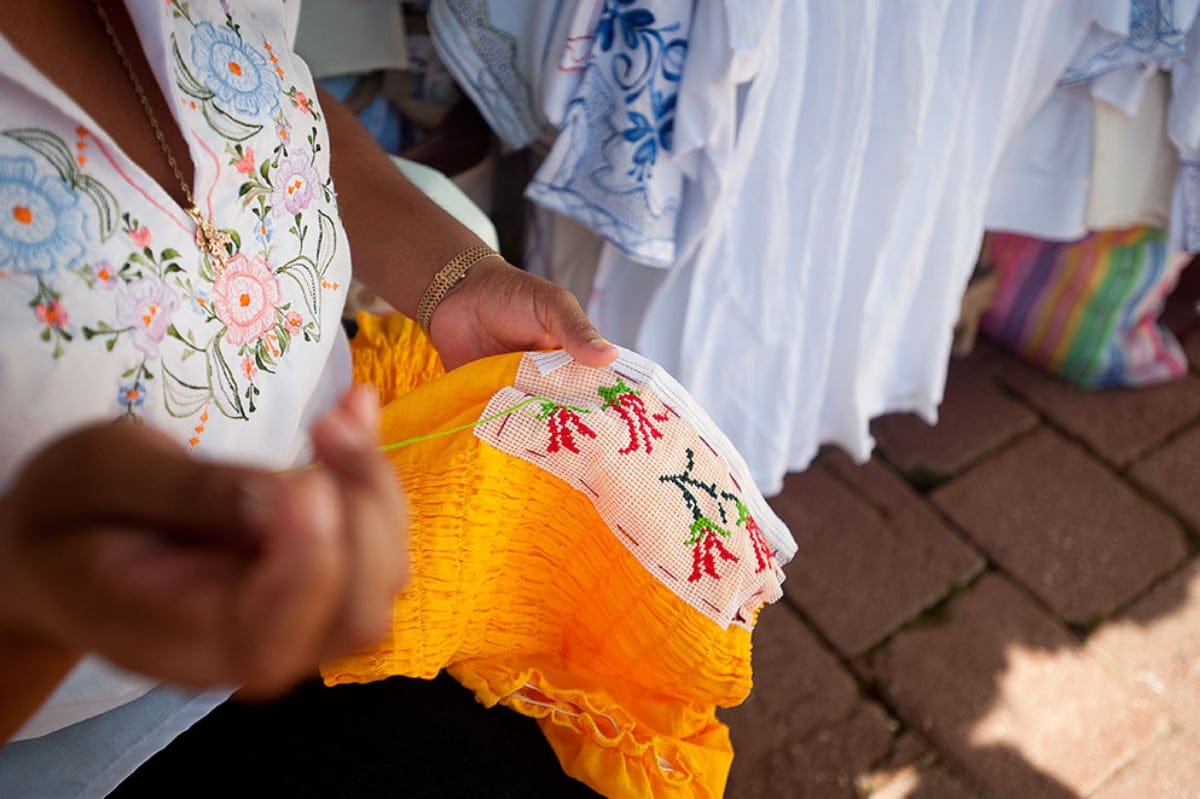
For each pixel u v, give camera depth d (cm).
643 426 68
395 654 65
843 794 134
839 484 170
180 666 24
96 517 25
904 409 168
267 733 69
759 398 140
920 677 146
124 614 24
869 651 149
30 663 31
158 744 64
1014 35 123
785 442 144
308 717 70
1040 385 189
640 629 70
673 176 119
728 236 124
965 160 133
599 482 66
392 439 70
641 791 69
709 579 67
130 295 56
